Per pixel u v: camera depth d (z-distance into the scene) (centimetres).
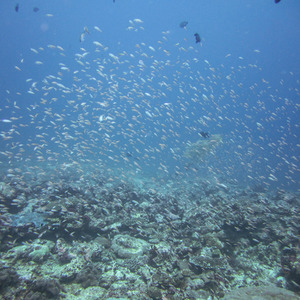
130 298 243
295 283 267
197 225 394
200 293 253
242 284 279
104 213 404
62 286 250
